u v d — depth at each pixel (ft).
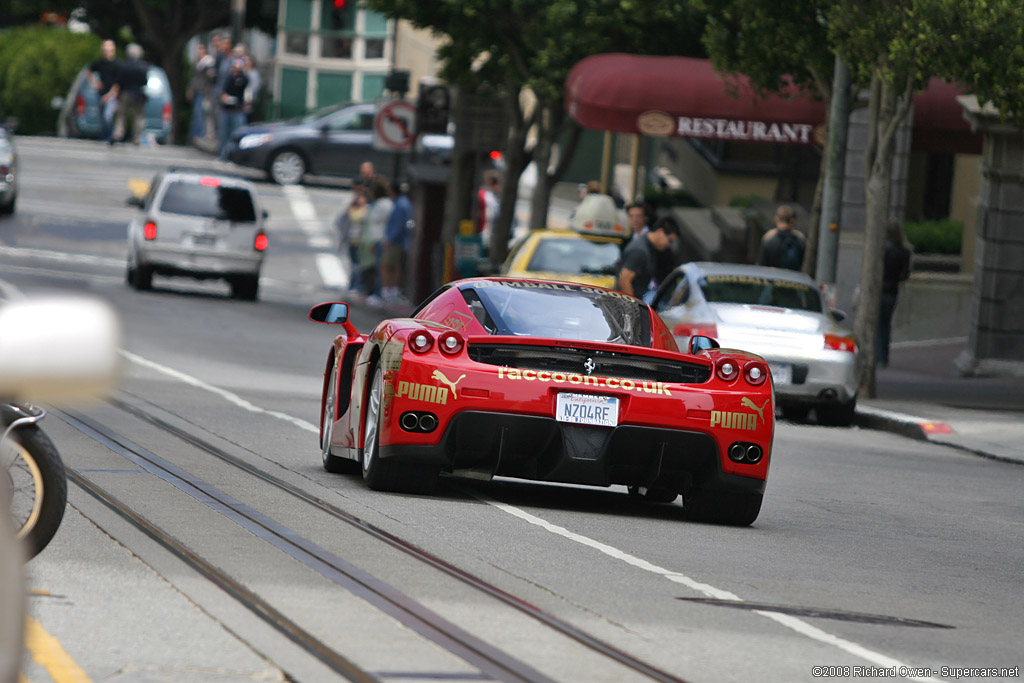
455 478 85.71
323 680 39.83
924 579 64.80
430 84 251.80
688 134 204.03
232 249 235.81
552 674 42.24
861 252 217.15
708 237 258.37
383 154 383.24
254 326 202.69
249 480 76.84
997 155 188.03
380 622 47.21
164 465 79.66
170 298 231.30
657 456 73.67
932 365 200.85
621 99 203.51
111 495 68.03
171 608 47.44
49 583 49.75
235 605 48.39
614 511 78.28
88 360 18.49
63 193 343.05
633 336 78.02
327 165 385.09
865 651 48.73
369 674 40.57
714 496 76.13
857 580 63.00
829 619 53.78
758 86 172.14
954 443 130.62
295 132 384.47
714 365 75.20
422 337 73.26
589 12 214.48
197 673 40.11
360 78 473.26
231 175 240.53
